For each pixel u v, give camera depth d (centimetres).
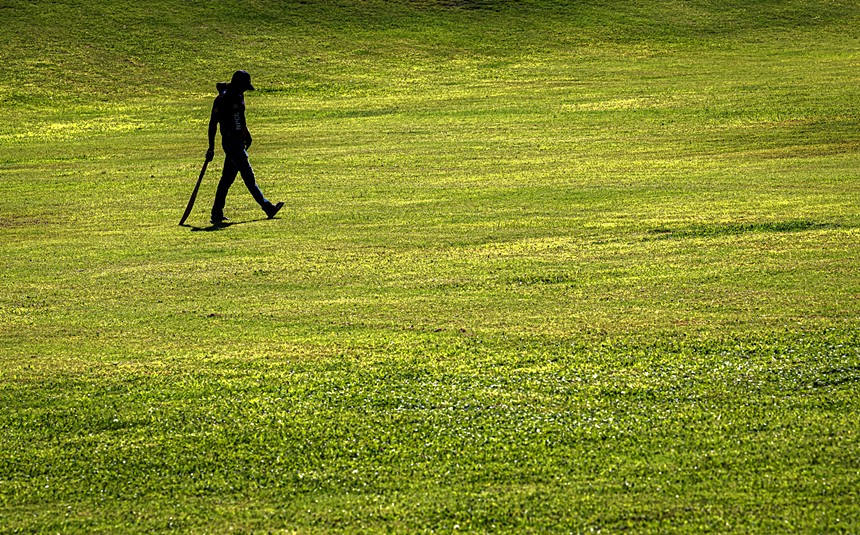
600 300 2220
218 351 1933
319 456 1462
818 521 1203
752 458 1388
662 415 1555
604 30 10975
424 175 4619
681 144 5438
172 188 4484
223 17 10994
